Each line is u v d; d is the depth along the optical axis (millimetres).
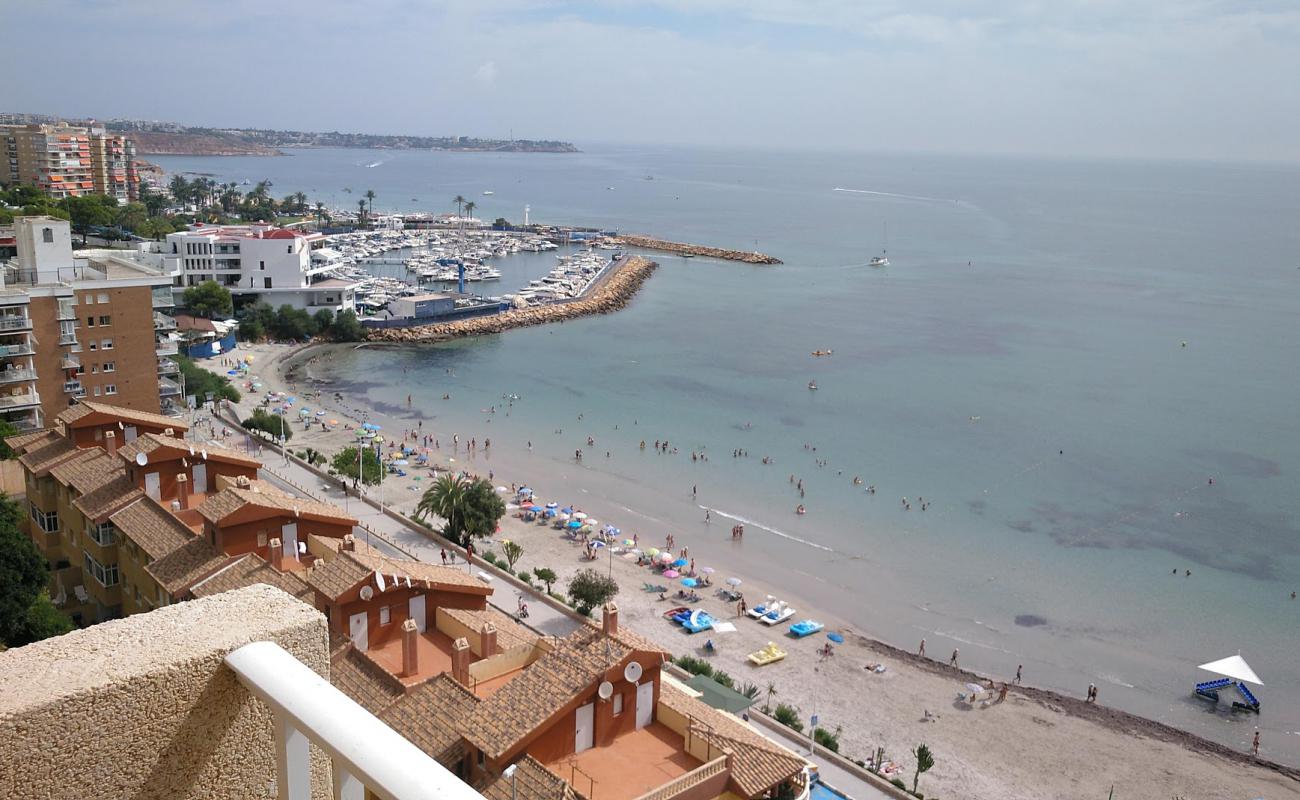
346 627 47344
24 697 7109
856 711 74750
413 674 46188
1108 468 135875
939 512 119438
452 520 93875
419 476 124125
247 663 7730
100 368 103688
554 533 107688
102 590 60031
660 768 38562
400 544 92375
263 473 109125
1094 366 192875
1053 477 132250
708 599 93812
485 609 54438
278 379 174625
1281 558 107812
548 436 146000
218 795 8109
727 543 108812
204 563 51844
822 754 63438
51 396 99875
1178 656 87062
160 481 61594
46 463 66562
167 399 114750
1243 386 178500
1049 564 105438
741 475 131125
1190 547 110438
